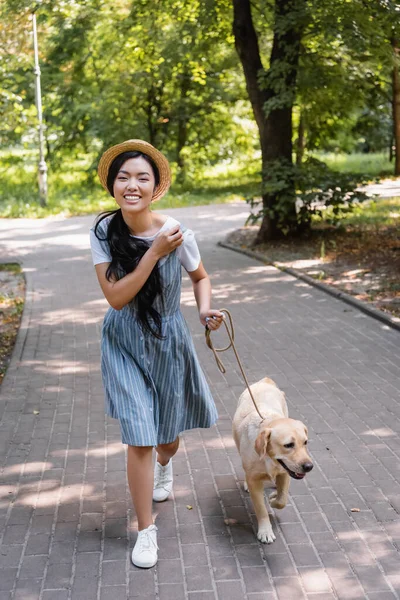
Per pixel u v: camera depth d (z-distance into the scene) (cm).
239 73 2828
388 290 1045
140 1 1673
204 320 392
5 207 2484
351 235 1537
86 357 787
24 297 1152
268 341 826
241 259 1431
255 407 395
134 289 361
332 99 1577
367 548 389
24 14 1597
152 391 384
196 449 530
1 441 551
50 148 3247
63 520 428
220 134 3177
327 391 645
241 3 1461
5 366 762
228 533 409
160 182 386
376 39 1302
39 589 358
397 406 602
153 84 2820
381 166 3362
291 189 1470
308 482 469
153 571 373
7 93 1728
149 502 381
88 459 516
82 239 1864
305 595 349
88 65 2906
